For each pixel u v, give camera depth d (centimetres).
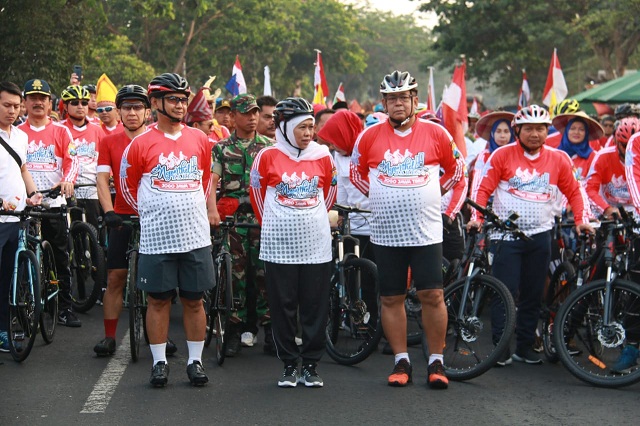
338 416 573
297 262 646
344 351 727
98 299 969
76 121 1016
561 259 840
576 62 4000
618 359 679
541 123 704
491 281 678
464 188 673
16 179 752
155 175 634
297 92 5166
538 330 796
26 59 2095
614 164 778
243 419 566
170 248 634
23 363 718
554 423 559
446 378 647
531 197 717
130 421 560
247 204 766
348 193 823
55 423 556
